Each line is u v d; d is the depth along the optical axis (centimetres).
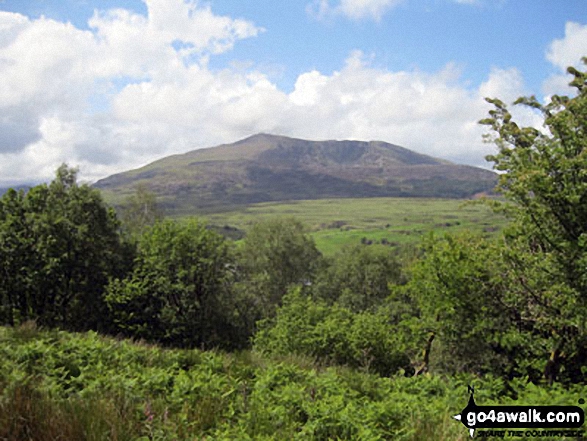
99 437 471
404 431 584
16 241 3111
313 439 554
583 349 1275
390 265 6838
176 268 3528
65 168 3659
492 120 1402
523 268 1282
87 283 3416
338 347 2061
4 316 3062
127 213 6381
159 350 1061
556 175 1115
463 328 1541
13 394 507
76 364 759
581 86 1286
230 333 3909
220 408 633
